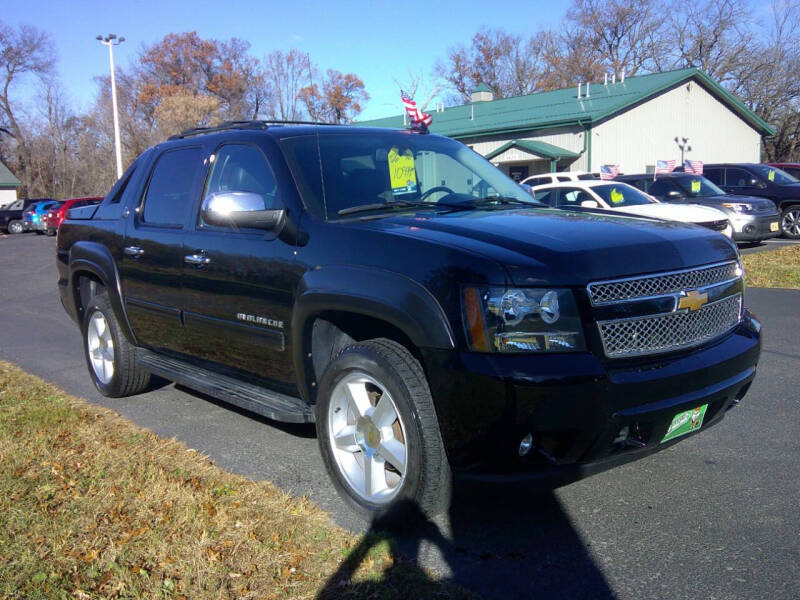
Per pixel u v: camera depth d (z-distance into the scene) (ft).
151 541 10.85
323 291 11.86
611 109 87.04
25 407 17.69
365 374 11.44
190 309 15.37
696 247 11.58
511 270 10.08
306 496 12.75
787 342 22.94
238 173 14.83
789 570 9.95
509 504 12.23
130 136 179.73
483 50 198.29
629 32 182.50
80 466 13.84
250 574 9.99
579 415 9.80
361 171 14.25
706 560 10.30
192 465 14.01
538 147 88.89
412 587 9.68
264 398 13.92
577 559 10.45
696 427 11.40
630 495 12.48
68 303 21.01
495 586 9.78
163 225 16.42
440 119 113.19
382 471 11.69
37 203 109.91
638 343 10.53
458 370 10.02
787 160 137.59
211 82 202.49
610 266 10.46
